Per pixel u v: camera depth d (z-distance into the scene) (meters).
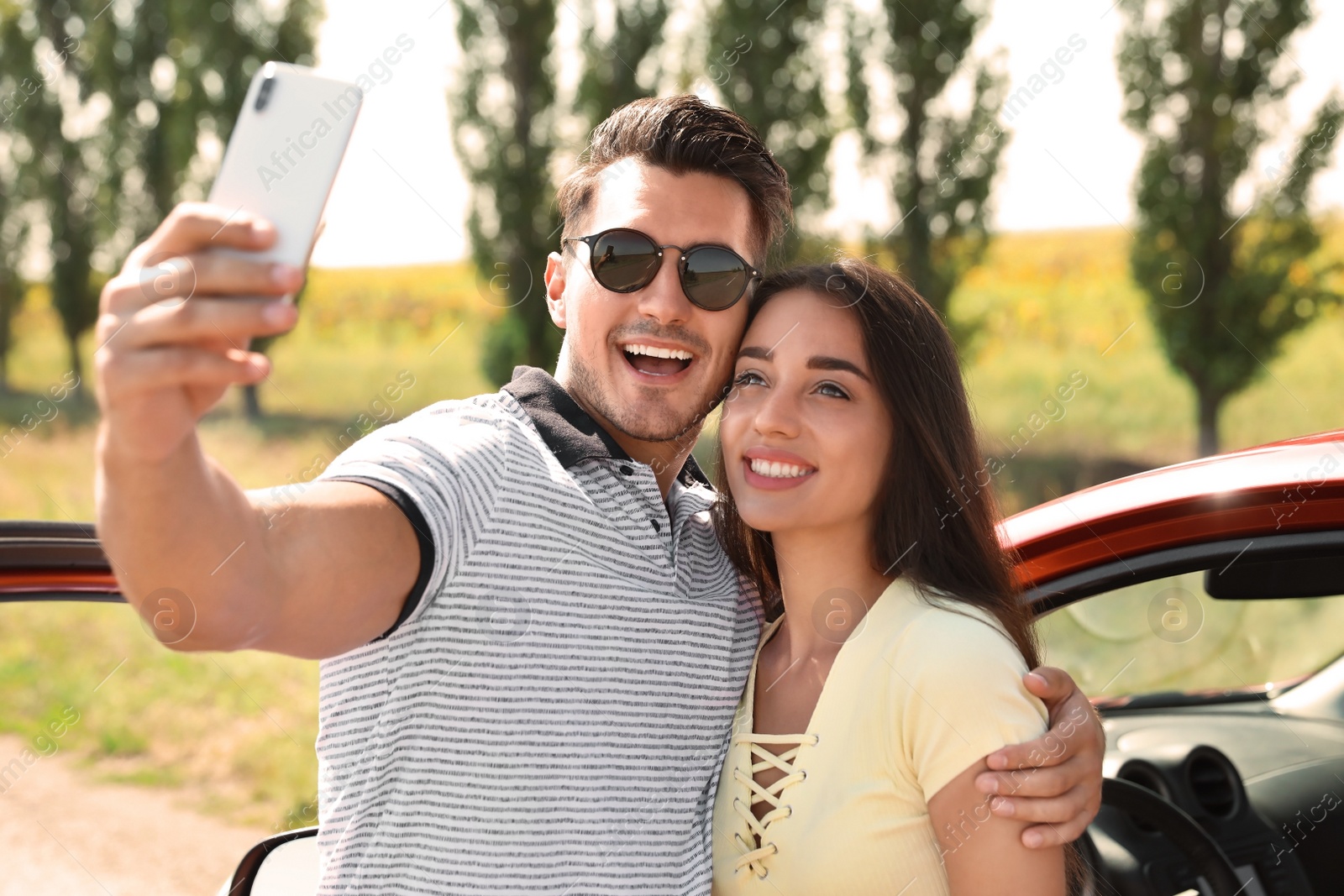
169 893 2.83
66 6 16.06
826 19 11.35
